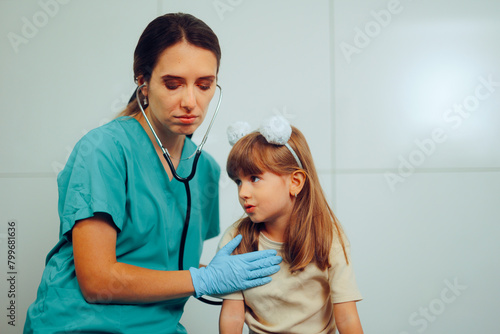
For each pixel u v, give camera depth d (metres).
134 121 0.90
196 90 0.80
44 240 1.42
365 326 1.49
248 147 0.80
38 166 1.42
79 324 0.78
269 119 0.80
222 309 0.85
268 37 1.48
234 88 1.47
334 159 1.50
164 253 0.88
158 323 0.86
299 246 0.81
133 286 0.76
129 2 1.45
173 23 0.79
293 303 0.83
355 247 1.50
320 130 1.49
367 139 1.51
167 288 0.77
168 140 0.91
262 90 1.48
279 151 0.81
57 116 1.42
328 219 0.86
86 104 1.43
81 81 1.43
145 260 0.87
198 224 0.98
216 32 1.46
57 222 1.42
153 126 0.90
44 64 1.42
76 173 0.79
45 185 1.42
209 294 0.81
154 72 0.79
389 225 1.51
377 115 1.51
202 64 0.79
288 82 1.49
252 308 0.85
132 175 0.84
